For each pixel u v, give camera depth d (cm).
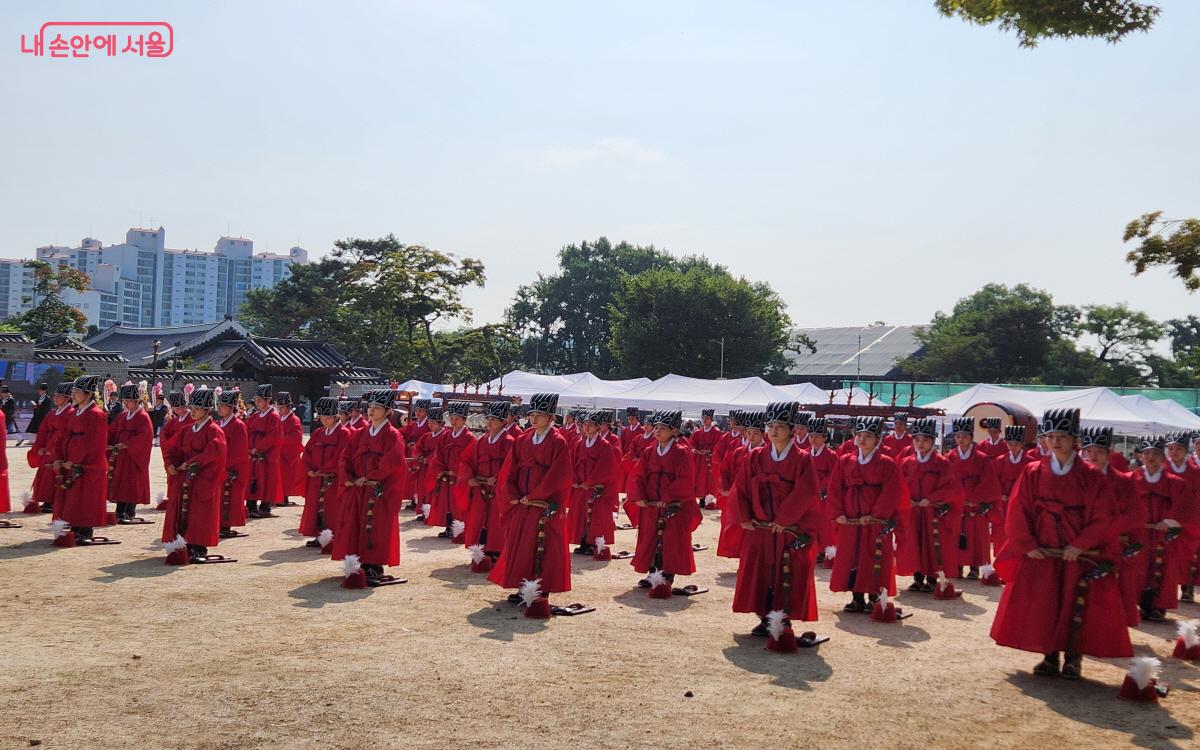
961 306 9656
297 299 7400
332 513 1473
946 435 2345
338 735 668
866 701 793
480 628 994
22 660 812
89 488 1400
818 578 1402
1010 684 862
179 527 1302
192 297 19662
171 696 735
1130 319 7631
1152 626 1173
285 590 1148
